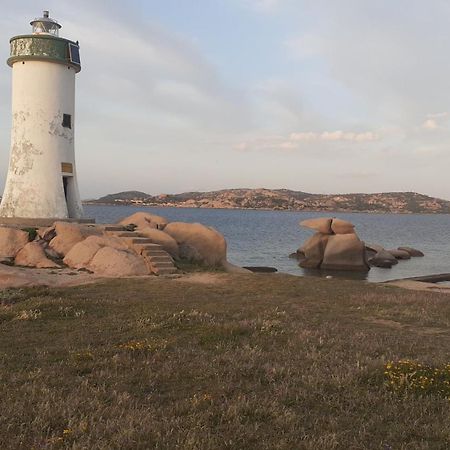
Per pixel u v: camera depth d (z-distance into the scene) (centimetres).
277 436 513
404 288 1958
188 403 600
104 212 14100
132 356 832
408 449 491
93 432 511
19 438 496
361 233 9419
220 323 1091
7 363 783
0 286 1609
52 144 2645
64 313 1203
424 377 691
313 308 1361
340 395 644
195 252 2486
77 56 2736
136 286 1712
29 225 2478
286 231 9100
